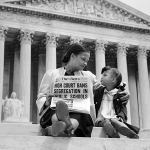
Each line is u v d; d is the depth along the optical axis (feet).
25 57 170.40
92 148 19.94
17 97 177.68
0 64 164.14
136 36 203.00
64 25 185.16
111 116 27.22
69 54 25.13
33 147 18.97
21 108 153.38
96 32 192.24
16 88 180.24
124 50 197.57
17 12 175.42
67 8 188.34
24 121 147.43
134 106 218.18
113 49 208.13
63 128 19.34
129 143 20.92
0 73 162.71
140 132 30.09
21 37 174.19
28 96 164.45
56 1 187.01
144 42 203.82
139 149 20.99
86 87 23.21
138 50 203.41
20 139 18.95
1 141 18.61
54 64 176.24
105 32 194.70
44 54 197.77
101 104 28.09
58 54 209.15
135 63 227.40
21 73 167.63
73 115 22.20
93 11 194.90
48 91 24.49
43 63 195.83
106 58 218.79
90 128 23.59
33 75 209.15
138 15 203.21
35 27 177.37
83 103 22.82
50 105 22.63
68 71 25.36
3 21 170.91
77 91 23.16
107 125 25.07
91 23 191.83
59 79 23.41
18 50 187.32
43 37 185.47
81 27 189.37
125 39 198.90
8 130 25.80
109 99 28.14
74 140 19.76
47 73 25.08
